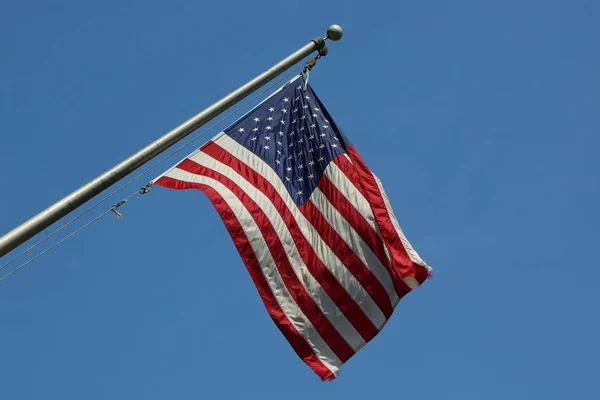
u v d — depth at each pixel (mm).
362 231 29188
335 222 29094
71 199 22547
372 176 30406
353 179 30000
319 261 28375
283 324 27234
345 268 28562
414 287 29031
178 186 27391
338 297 28203
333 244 28766
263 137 29516
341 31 29984
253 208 27891
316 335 27562
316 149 30109
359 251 28891
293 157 29594
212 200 27391
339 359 27562
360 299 28375
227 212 27406
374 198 29797
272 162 29141
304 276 28000
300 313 27594
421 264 29172
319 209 29141
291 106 30484
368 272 28703
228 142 29016
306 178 29469
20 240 21672
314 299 27922
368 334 28156
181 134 24859
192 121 25188
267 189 28562
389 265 28984
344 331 27953
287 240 28047
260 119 29844
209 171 28125
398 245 29109
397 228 29797
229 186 27953
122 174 23500
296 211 28734
